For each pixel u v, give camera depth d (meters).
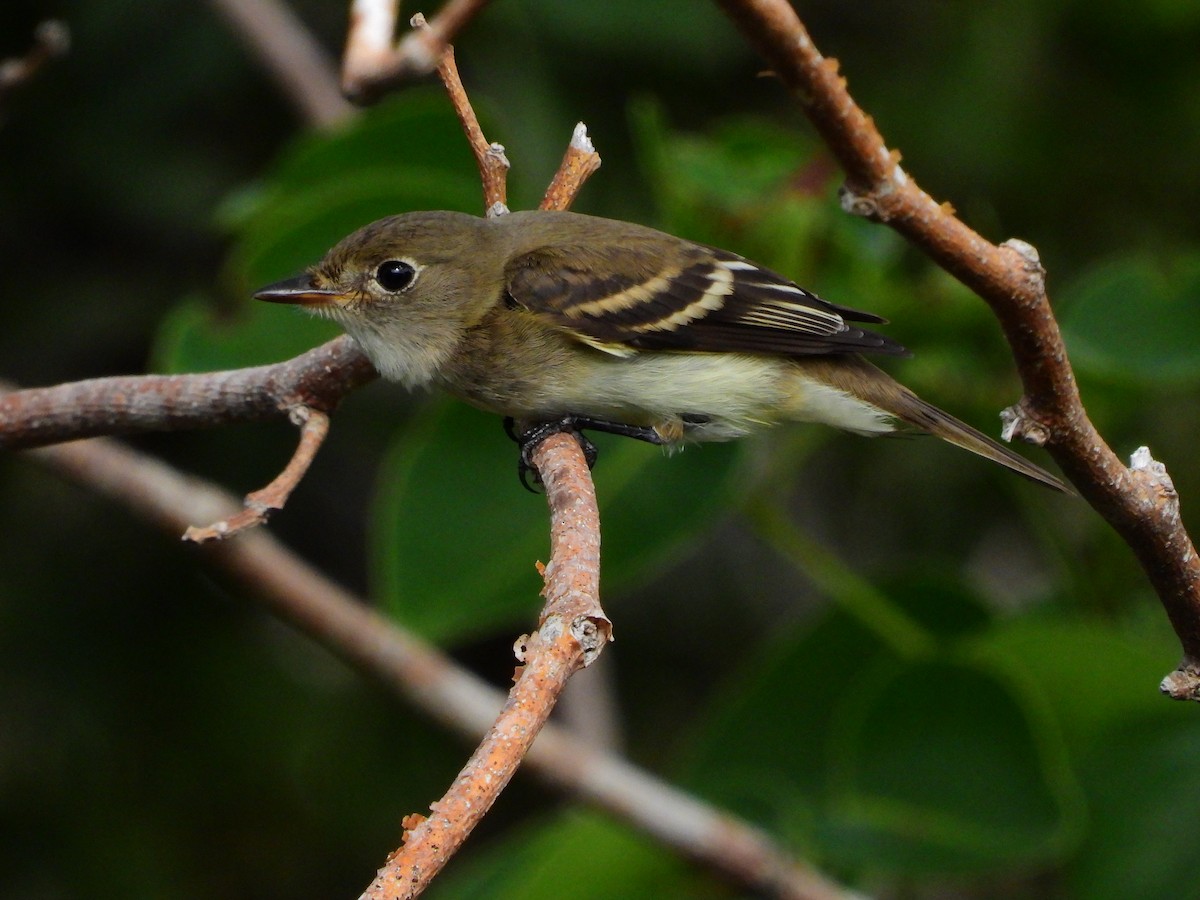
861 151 5.51
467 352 8.70
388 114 9.73
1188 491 11.63
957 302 9.85
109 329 12.39
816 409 9.09
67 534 12.41
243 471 12.53
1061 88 12.74
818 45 12.91
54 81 12.23
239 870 12.25
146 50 12.30
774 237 9.77
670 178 9.81
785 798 10.12
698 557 13.51
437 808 4.94
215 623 12.56
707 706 12.73
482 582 9.56
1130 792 10.07
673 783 10.31
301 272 8.98
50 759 12.13
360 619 10.25
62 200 12.27
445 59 7.55
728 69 12.69
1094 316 9.87
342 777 12.48
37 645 12.23
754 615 13.39
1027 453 10.28
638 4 12.02
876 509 13.14
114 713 12.27
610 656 12.80
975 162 12.55
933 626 10.38
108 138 12.30
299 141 10.76
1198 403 11.78
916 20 12.89
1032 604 10.88
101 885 11.97
